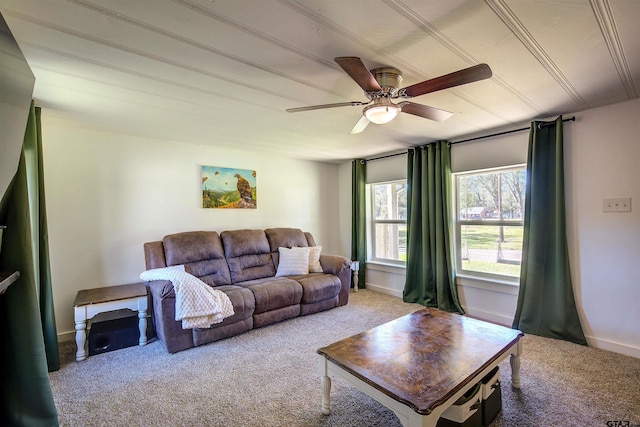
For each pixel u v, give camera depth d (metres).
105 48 1.60
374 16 1.36
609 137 2.59
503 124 3.13
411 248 4.09
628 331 2.52
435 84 1.69
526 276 3.02
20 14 1.30
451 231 3.73
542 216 2.93
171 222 3.68
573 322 2.76
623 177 2.53
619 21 1.42
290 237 4.37
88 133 3.16
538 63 1.83
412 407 1.29
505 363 2.40
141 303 2.84
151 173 3.54
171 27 1.42
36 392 1.59
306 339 2.94
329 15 1.35
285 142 3.79
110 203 3.27
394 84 1.89
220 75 1.94
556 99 2.44
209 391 2.09
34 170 2.29
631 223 2.50
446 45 1.61
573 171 2.79
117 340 2.75
